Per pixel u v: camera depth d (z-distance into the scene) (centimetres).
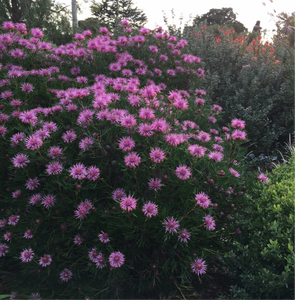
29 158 207
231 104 498
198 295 206
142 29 365
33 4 1088
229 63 602
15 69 286
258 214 222
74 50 340
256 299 190
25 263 205
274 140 493
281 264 190
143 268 212
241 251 211
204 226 197
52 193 209
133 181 210
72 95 225
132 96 229
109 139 204
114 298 206
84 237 197
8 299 198
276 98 482
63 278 196
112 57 370
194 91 409
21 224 210
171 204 204
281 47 630
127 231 197
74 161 216
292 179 254
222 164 227
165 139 195
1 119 217
